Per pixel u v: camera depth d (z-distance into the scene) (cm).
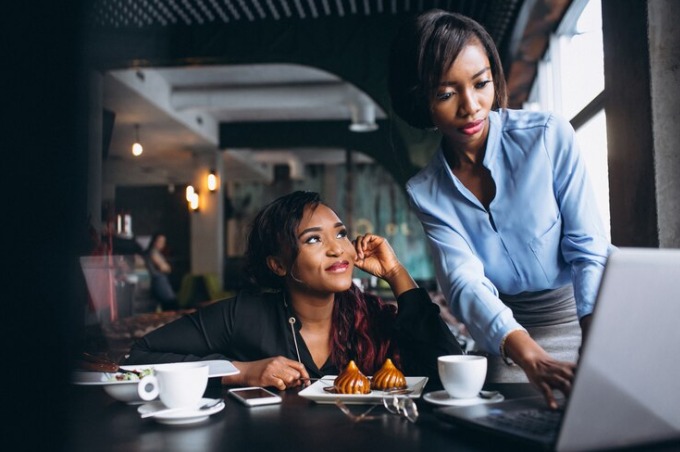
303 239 156
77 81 425
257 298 172
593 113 297
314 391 124
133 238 717
